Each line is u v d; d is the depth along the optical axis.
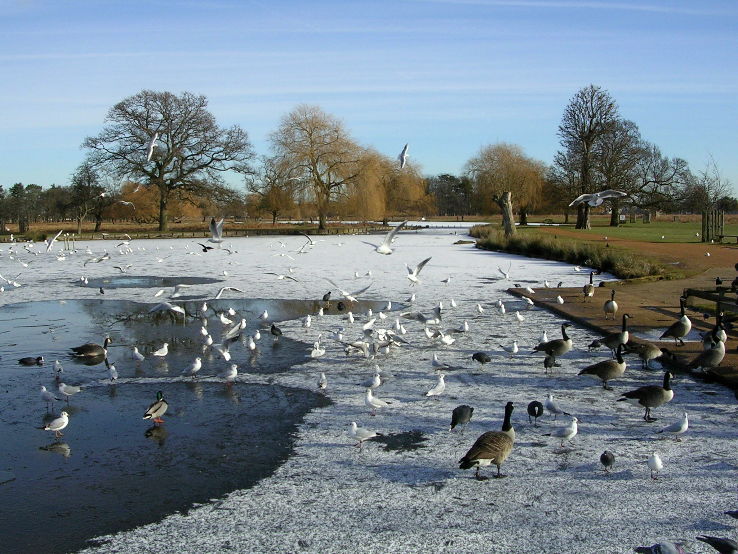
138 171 76.06
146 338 20.45
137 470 10.31
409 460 10.45
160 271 39.91
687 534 7.93
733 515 7.85
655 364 15.43
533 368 15.78
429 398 13.55
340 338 19.28
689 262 36.31
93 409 13.42
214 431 11.99
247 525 8.52
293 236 81.31
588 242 46.41
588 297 25.53
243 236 82.31
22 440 11.70
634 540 7.82
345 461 10.48
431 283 32.38
